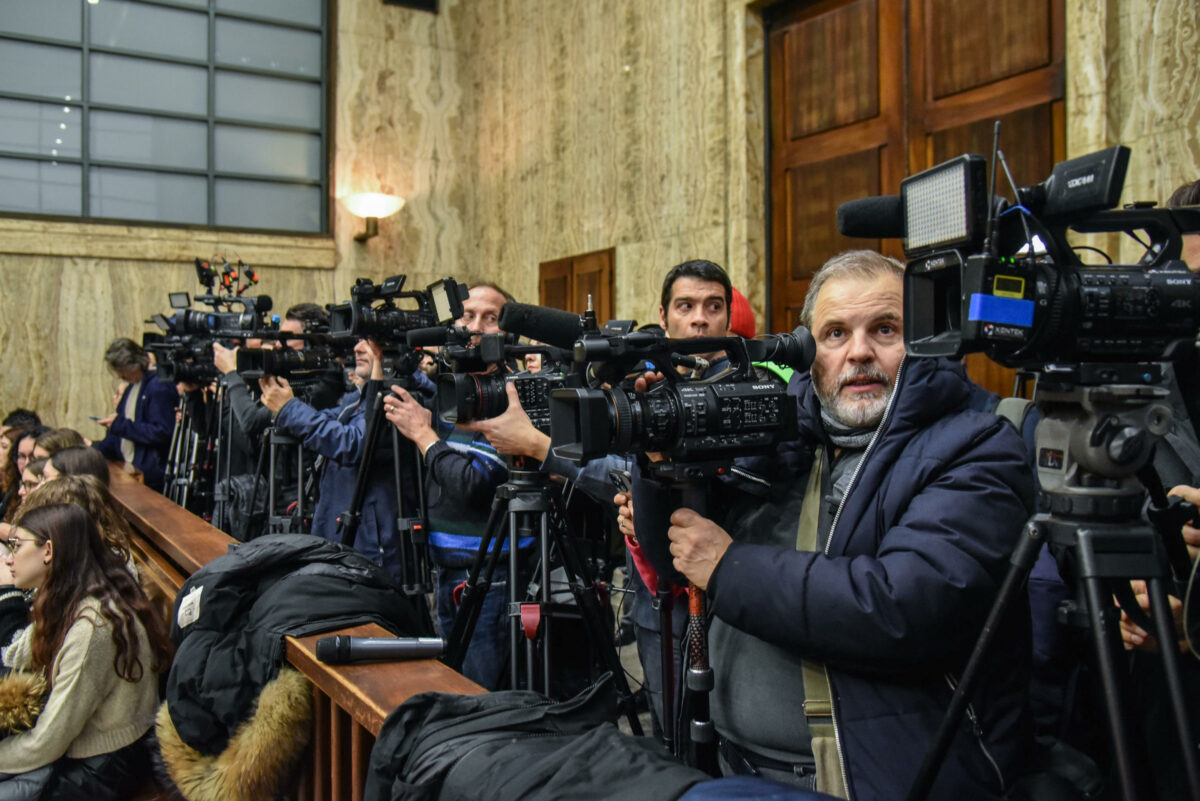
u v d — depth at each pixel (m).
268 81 7.75
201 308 7.34
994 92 3.87
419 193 8.08
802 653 1.27
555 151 6.92
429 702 1.37
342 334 2.61
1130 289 1.09
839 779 1.29
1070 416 1.12
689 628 1.46
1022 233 1.12
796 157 4.93
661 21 5.70
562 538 2.20
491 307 2.90
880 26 4.42
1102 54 3.34
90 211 7.18
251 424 3.38
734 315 3.12
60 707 2.35
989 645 1.09
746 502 1.56
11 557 2.45
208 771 1.90
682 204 5.53
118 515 2.73
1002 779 1.22
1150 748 1.44
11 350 6.84
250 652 1.91
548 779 1.13
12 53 6.95
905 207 1.22
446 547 2.64
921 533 1.24
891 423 1.35
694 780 1.08
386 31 8.01
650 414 1.31
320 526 2.92
